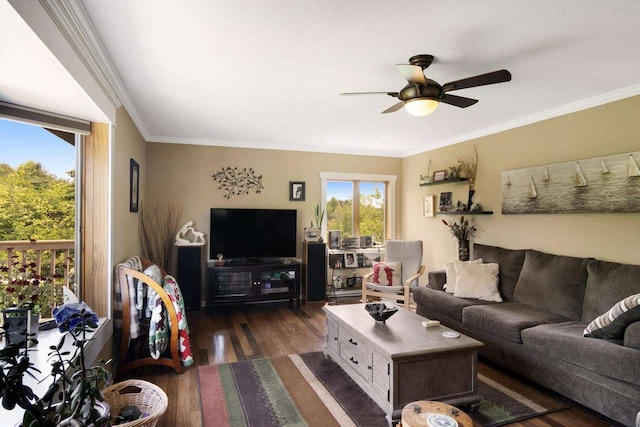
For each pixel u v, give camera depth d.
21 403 1.29
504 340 3.14
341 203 6.24
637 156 3.09
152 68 2.76
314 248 5.60
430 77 2.94
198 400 2.63
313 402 2.61
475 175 4.88
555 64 2.69
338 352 3.16
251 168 5.67
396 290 4.92
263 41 2.34
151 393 2.10
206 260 5.43
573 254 3.64
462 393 2.47
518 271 3.94
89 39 2.14
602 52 2.49
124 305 2.92
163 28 2.16
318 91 3.29
